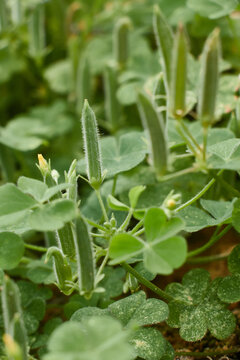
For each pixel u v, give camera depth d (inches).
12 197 8.8
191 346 10.2
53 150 15.7
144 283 9.5
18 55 17.4
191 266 11.2
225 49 14.6
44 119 16.3
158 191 10.8
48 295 10.5
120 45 14.3
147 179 11.0
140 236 11.0
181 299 9.7
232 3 11.2
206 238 11.4
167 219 8.8
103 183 11.5
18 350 8.0
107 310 9.4
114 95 13.9
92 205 10.9
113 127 14.4
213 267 11.3
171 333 10.5
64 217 8.7
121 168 10.0
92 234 9.3
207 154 9.2
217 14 11.3
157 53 14.9
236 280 9.6
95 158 9.4
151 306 9.4
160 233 8.7
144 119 8.5
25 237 11.8
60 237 9.2
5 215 8.8
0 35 16.3
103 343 7.9
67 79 17.0
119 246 8.8
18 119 15.7
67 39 18.5
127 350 7.8
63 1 18.3
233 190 9.1
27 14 16.8
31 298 10.4
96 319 8.0
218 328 9.5
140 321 9.3
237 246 9.8
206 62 8.5
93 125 9.3
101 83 17.7
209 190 10.8
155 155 8.6
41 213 8.7
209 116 8.7
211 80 8.5
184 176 11.1
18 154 13.8
